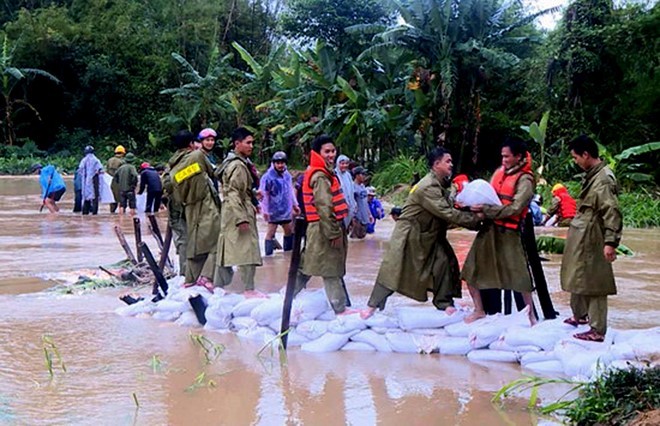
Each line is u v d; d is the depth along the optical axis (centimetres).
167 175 778
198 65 4194
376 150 2530
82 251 1075
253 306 636
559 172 2062
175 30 4256
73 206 1852
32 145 3919
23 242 1170
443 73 2094
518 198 550
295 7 2638
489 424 421
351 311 613
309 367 537
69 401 462
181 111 3656
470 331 566
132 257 920
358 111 2277
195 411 446
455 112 2303
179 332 641
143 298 742
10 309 717
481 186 556
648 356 472
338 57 2564
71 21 4212
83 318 686
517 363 538
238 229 661
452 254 602
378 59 2412
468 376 512
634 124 2150
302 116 2555
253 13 4453
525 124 2305
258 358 561
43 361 548
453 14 2164
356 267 945
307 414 442
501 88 2409
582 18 2192
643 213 1605
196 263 716
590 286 507
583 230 512
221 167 685
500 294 606
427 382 500
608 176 507
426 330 586
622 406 398
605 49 2159
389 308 671
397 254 582
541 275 586
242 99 3155
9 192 2344
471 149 2377
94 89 4091
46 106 4184
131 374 520
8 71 3784
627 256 1085
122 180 1642
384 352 575
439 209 563
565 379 491
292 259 580
